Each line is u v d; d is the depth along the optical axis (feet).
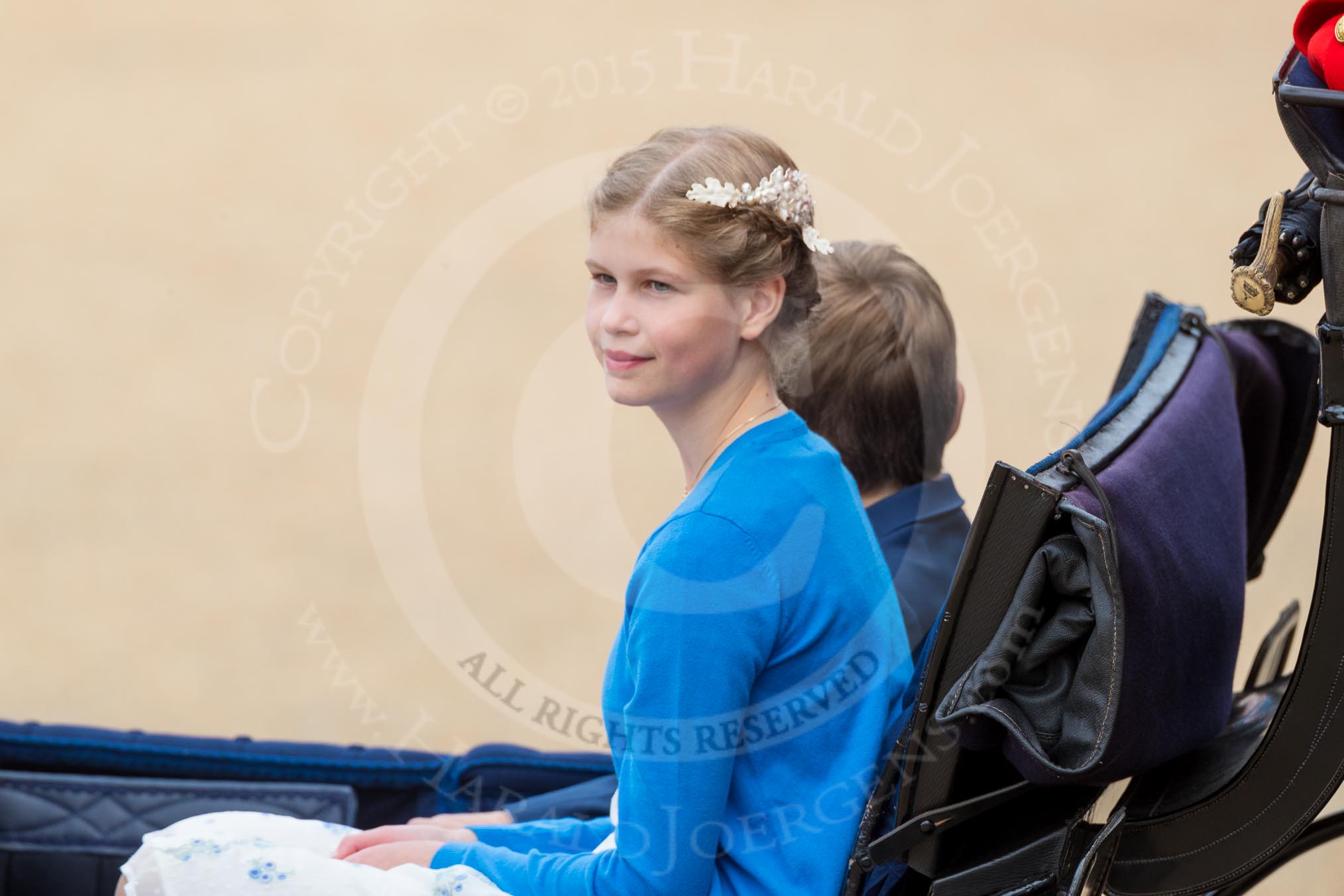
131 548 65.51
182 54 139.03
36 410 80.89
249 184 112.88
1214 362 24.50
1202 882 20.15
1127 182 102.01
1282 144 108.78
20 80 133.18
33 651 56.18
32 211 109.60
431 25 142.72
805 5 140.67
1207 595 20.26
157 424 79.05
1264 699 24.63
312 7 150.30
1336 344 18.35
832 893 19.67
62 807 24.91
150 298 96.22
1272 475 27.45
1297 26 18.25
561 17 141.28
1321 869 36.73
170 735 26.61
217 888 19.06
